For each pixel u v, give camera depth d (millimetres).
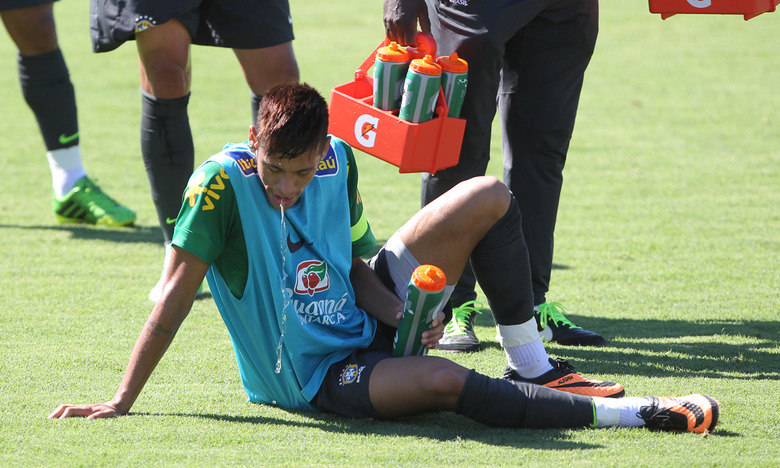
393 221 21406
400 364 9992
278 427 10156
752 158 27375
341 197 10820
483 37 12539
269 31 16125
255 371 10805
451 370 9844
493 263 10555
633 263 18172
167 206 15922
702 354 13164
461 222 10391
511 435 9867
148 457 9125
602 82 38469
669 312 15281
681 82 38219
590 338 13750
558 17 13188
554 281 17109
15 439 9562
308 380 10570
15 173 25547
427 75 11117
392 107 11727
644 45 45875
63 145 20875
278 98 9438
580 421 10031
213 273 10469
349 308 10766
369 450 9383
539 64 13414
